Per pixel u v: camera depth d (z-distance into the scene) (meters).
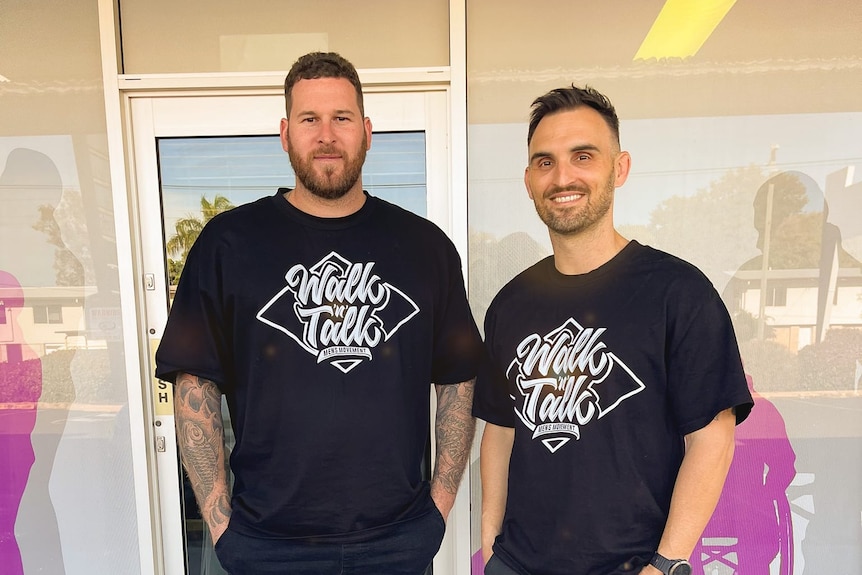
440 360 1.59
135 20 1.99
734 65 1.95
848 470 2.02
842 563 2.04
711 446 1.25
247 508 1.43
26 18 1.99
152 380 2.12
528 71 1.98
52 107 2.02
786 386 2.02
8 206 2.04
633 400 1.29
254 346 1.42
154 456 2.14
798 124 1.96
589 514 1.28
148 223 2.09
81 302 2.06
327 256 1.47
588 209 1.37
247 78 2.00
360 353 1.43
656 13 1.95
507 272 2.02
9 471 2.10
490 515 1.52
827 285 1.99
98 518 2.11
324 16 1.99
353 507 1.41
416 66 2.00
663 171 1.99
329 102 1.41
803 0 1.93
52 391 2.08
